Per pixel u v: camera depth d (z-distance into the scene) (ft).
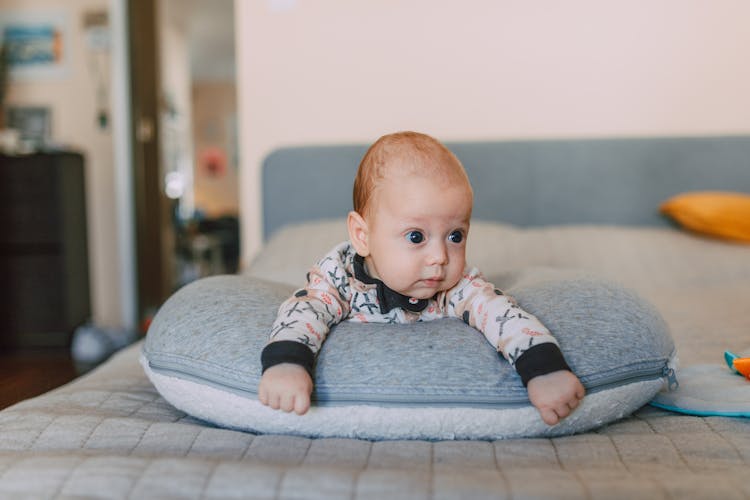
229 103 28.50
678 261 5.66
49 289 8.95
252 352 2.42
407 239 2.43
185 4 18.04
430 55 7.38
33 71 10.73
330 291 2.65
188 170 20.30
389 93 7.45
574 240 5.88
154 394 3.00
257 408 2.36
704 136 6.89
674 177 6.88
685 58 7.15
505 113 7.38
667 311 4.43
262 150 7.60
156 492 1.79
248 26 7.49
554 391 2.19
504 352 2.37
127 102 10.26
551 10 7.23
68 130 10.80
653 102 7.23
